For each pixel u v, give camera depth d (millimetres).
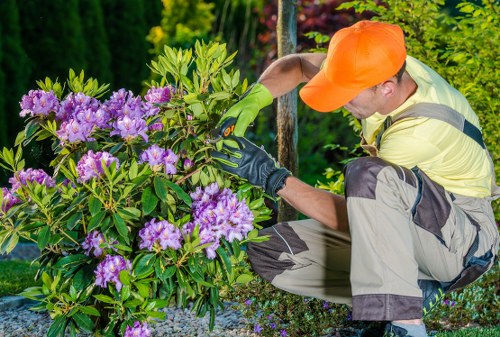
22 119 8094
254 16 13484
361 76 2973
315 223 3506
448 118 3029
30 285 4801
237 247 3096
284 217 4539
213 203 3066
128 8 10016
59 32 8461
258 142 10219
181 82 3256
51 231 3027
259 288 4141
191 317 4145
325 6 10445
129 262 2973
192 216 3135
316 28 10312
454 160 3088
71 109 3246
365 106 3105
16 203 3148
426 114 3008
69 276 3035
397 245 2971
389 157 3043
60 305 3062
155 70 3324
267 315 3895
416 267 3002
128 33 10016
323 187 4781
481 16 5145
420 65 3199
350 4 5039
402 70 3068
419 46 4906
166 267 3033
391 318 2955
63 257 3066
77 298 3029
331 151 10508
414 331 3014
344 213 3207
